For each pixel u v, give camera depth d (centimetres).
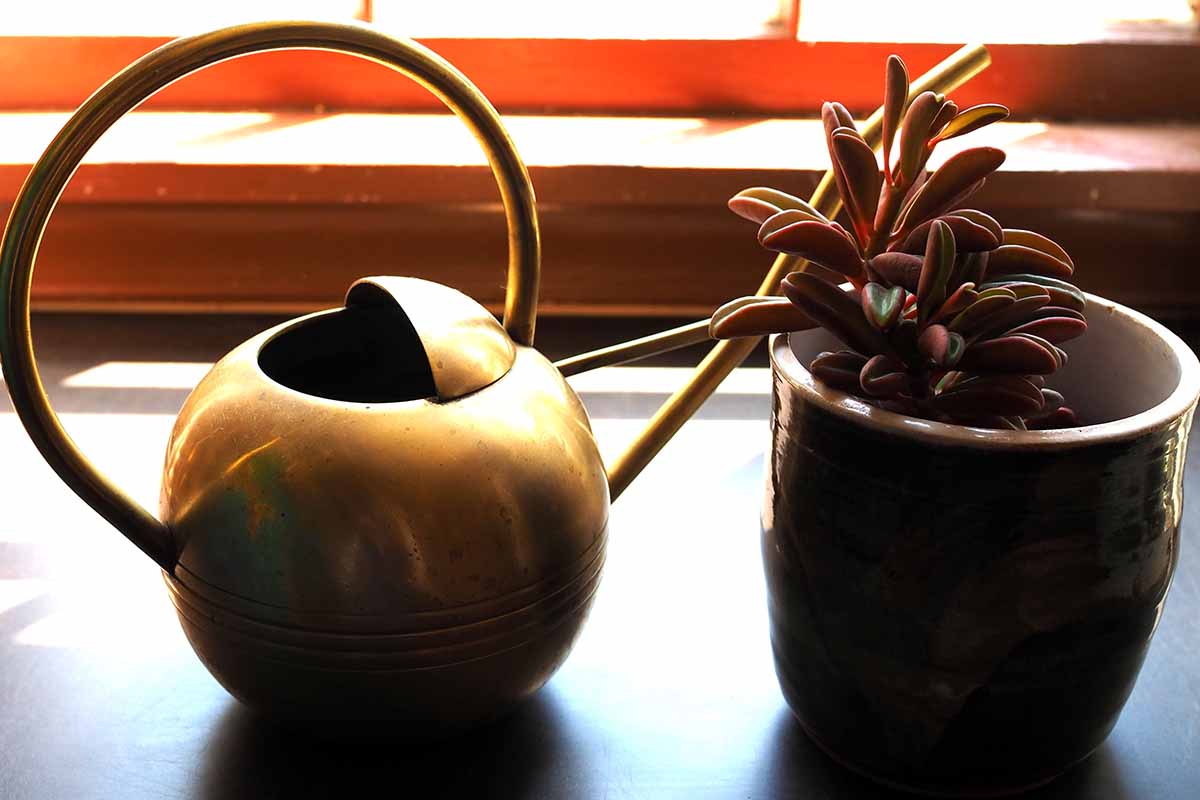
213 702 54
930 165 89
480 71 99
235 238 92
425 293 50
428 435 47
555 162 87
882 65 100
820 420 47
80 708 54
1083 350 54
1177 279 95
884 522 46
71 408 75
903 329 47
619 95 101
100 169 86
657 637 58
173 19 100
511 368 50
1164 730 54
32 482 68
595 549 50
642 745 53
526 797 50
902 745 49
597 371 81
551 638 49
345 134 94
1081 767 52
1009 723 47
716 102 101
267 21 47
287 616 46
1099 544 45
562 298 95
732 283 95
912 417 46
